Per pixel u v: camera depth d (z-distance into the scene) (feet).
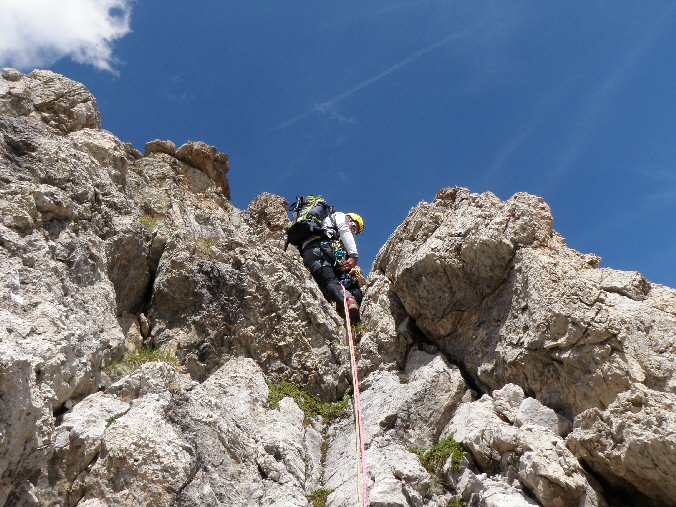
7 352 16.46
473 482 21.49
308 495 21.91
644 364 21.57
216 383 25.76
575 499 20.33
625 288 24.02
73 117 34.19
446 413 25.32
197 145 41.68
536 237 26.76
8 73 34.76
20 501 17.16
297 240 31.81
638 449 19.65
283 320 29.17
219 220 36.55
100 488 18.19
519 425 22.95
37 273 22.30
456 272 27.45
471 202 29.60
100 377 23.03
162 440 19.13
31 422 17.13
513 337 25.17
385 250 34.76
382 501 20.21
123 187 33.42
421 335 29.68
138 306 29.32
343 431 26.04
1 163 25.82
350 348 26.81
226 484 20.21
